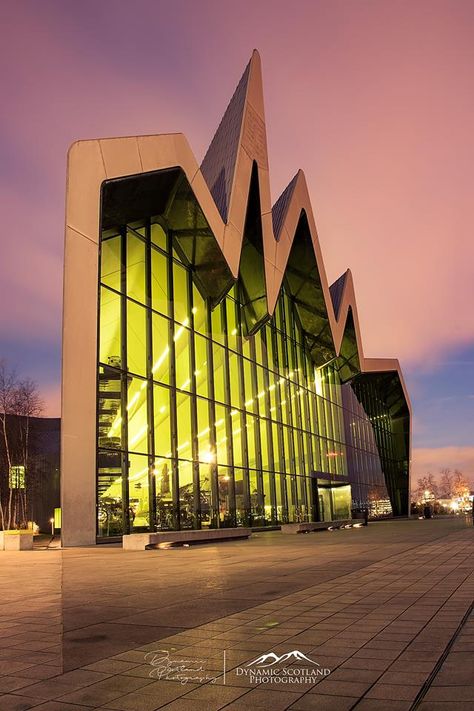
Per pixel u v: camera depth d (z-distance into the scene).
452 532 22.47
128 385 21.16
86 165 19.77
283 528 26.52
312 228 37.25
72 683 4.24
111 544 18.61
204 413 25.88
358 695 3.77
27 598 8.39
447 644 4.90
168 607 7.16
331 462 43.53
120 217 22.44
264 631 5.67
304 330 41.66
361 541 18.58
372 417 57.12
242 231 27.78
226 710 3.62
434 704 3.53
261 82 31.72
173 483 22.78
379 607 6.72
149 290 23.34
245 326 31.70
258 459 30.58
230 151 29.80
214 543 19.73
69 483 18.02
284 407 35.69
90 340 19.08
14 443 35.72
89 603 7.61
